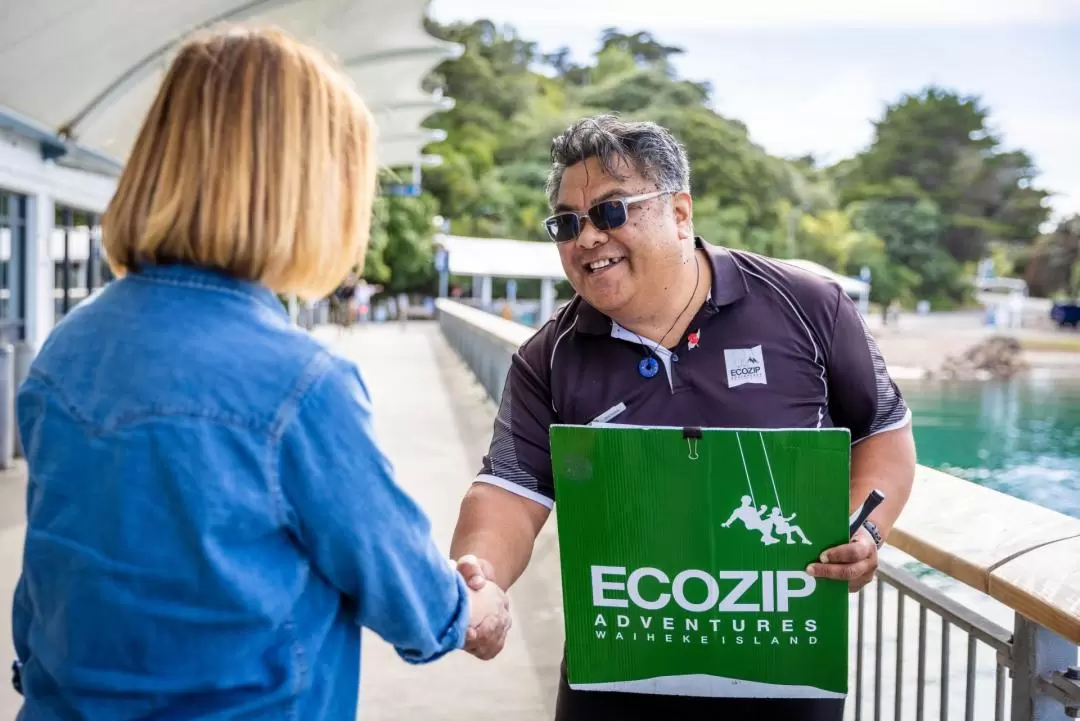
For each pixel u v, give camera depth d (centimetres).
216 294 114
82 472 107
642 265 174
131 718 106
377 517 112
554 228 178
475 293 4778
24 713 113
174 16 800
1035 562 151
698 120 8069
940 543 164
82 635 106
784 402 179
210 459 105
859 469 186
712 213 7850
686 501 155
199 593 105
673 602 159
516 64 9312
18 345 772
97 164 1055
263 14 893
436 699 344
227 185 112
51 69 768
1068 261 9450
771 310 181
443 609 123
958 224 9594
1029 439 1240
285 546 111
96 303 117
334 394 111
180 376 107
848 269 8488
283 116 115
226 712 107
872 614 279
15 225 918
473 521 183
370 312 4312
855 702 227
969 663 177
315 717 114
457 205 6831
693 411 180
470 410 1051
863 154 10231
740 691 162
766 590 157
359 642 124
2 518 575
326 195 118
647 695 180
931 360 3734
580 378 185
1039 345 4897
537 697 346
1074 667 156
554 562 485
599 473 156
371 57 1280
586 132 175
